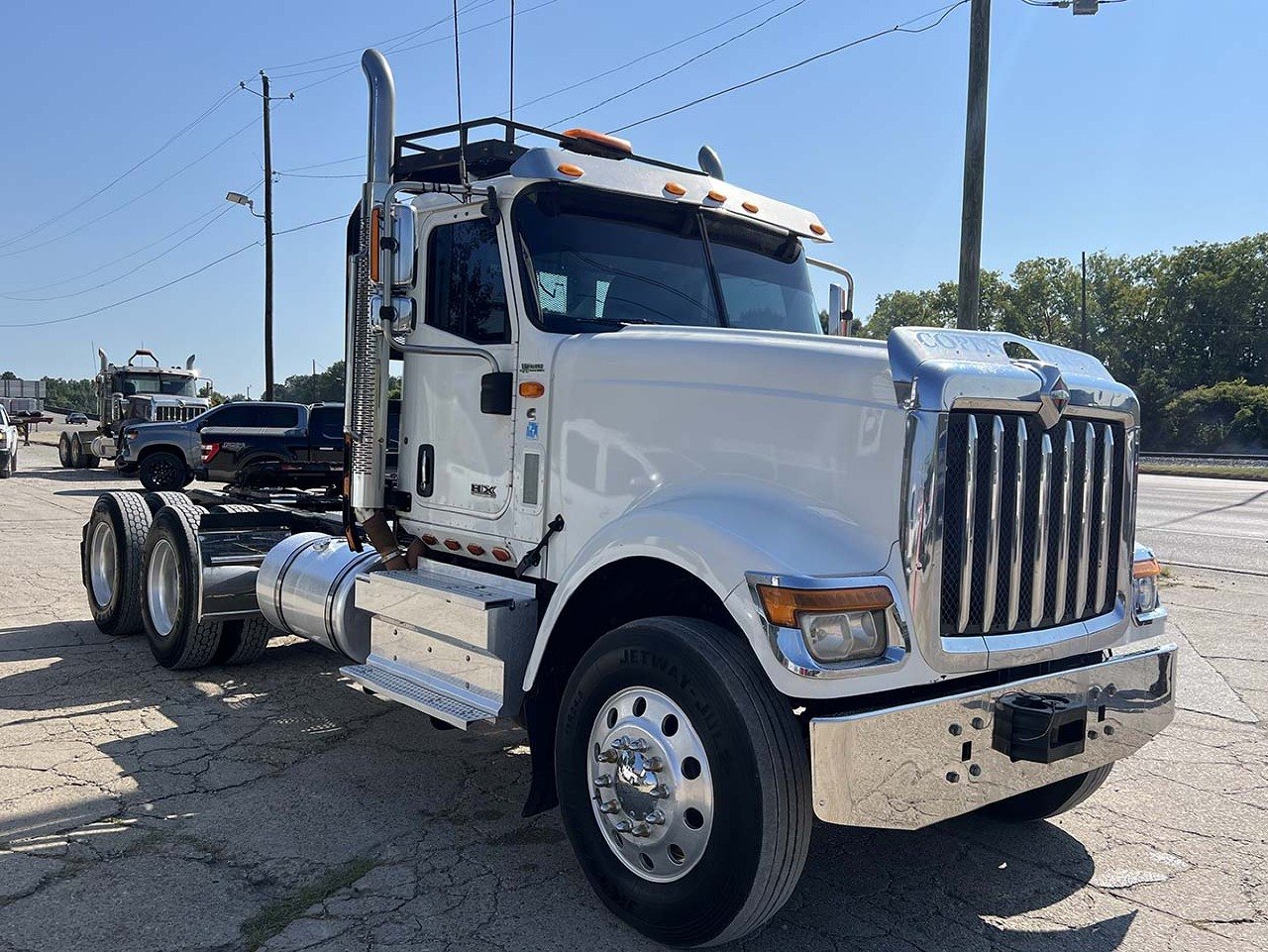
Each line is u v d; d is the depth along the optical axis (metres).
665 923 3.10
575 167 4.14
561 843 3.94
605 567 3.49
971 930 3.33
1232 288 75.19
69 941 3.11
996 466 3.14
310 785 4.50
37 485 22.03
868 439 3.12
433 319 4.57
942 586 3.06
